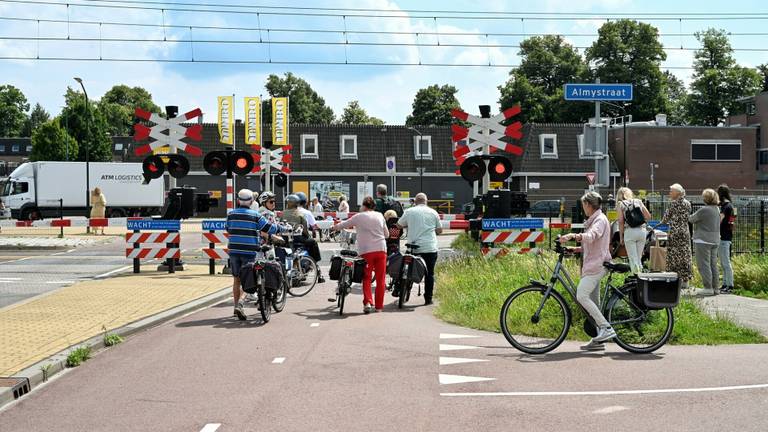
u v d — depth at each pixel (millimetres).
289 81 94500
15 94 127000
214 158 16984
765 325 9977
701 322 9758
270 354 8273
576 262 13438
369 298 11508
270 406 6129
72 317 10469
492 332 9727
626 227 12430
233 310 11789
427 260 12500
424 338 9250
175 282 14891
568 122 65375
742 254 16516
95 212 31547
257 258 10742
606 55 65125
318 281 15836
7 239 27516
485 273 13852
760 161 65562
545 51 67750
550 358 8070
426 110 80375
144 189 46969
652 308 8305
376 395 6461
